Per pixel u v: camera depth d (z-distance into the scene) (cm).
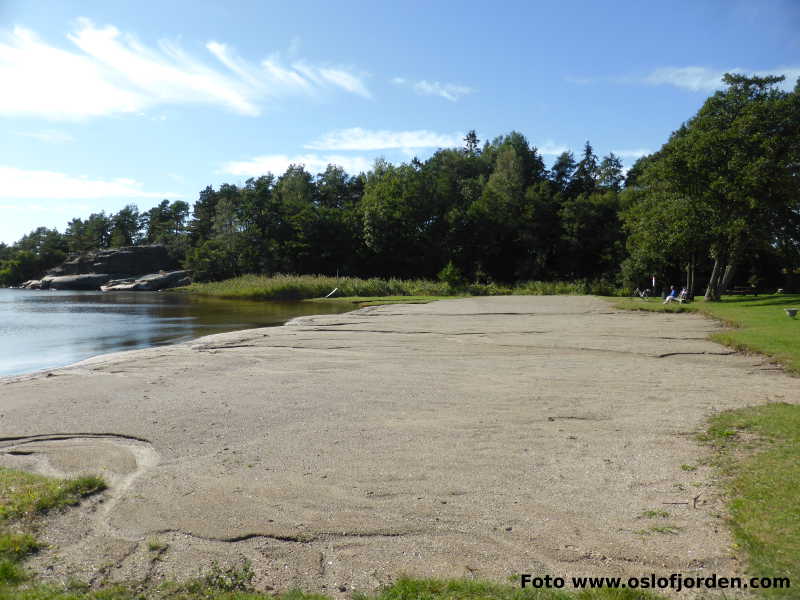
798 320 1933
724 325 2016
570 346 1592
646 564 408
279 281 5053
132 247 8925
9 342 1884
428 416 830
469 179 9156
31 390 1024
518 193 8356
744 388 1002
